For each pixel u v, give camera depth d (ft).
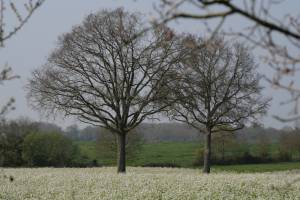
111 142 271.90
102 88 157.69
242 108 163.84
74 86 154.81
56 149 244.01
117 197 88.28
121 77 156.25
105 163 258.98
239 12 15.03
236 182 99.14
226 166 240.12
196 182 99.71
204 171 169.78
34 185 101.96
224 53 159.53
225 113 165.07
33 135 238.48
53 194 93.09
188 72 145.28
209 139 170.09
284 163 252.21
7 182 106.01
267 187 94.27
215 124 168.35
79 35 154.92
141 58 150.00
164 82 150.61
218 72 161.79
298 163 249.14
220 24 15.30
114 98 156.76
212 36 15.58
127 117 158.10
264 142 262.47
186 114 167.63
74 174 119.96
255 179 103.30
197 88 160.25
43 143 241.55
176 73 149.79
